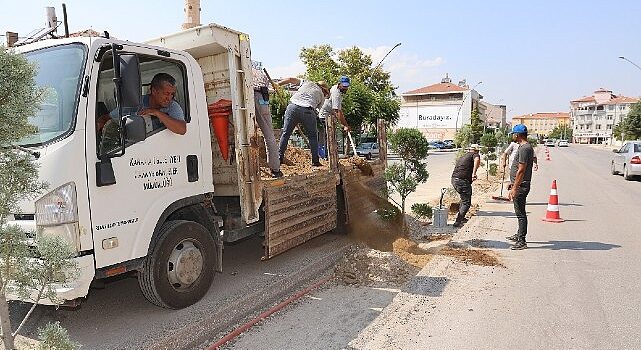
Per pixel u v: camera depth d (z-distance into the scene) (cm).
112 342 407
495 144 2188
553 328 451
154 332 425
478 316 481
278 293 547
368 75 4219
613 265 666
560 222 1003
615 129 8206
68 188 374
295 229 612
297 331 456
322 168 735
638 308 500
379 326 456
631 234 881
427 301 523
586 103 14588
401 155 895
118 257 410
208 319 453
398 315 482
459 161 972
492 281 595
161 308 485
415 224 962
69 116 388
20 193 235
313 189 658
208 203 524
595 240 831
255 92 606
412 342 422
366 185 850
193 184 490
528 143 764
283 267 634
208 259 504
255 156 545
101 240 396
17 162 230
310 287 580
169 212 462
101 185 396
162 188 454
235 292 533
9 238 229
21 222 374
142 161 434
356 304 530
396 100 4084
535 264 674
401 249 738
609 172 2467
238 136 523
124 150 409
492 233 894
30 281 240
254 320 478
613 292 551
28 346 394
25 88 219
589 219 1041
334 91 867
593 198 1402
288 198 597
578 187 1719
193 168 489
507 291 557
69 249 253
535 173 2420
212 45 507
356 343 421
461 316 481
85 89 392
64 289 371
